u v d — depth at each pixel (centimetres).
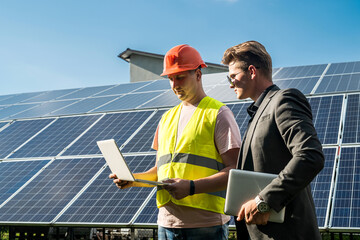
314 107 931
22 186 897
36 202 833
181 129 440
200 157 423
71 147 1006
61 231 1071
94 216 755
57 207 804
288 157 310
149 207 746
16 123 1214
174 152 434
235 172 307
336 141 804
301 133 290
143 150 906
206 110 434
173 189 385
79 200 810
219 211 424
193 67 436
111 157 389
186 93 439
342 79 1058
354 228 615
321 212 658
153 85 1424
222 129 424
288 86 1090
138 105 1148
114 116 1103
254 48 343
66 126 1120
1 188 907
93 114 1148
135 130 1001
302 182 282
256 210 291
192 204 414
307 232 301
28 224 775
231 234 1203
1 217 807
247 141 329
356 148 770
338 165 743
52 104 1380
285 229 301
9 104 1499
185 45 446
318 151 283
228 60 357
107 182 845
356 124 834
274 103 313
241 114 947
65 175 902
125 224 716
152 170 468
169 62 438
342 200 670
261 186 301
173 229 419
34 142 1072
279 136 309
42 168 945
